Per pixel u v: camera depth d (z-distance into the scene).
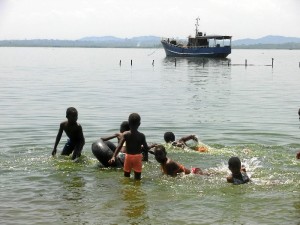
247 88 33.22
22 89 30.30
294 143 13.62
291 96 27.69
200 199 8.39
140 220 7.33
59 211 7.71
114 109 21.14
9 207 7.89
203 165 11.06
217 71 56.00
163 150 10.20
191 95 28.19
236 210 7.80
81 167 10.73
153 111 20.59
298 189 8.99
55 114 19.17
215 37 87.75
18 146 12.84
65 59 96.94
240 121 17.84
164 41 97.81
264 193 8.73
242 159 11.48
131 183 9.47
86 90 30.42
